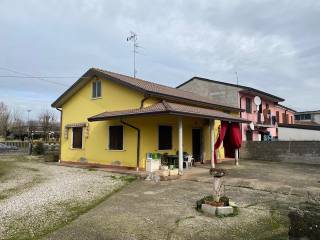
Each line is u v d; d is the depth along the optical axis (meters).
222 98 25.34
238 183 11.34
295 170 15.57
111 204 8.53
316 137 25.55
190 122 17.80
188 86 27.80
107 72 17.41
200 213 7.51
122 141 15.59
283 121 33.16
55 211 7.89
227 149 21.33
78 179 12.75
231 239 5.84
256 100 25.39
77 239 5.91
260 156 21.42
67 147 19.41
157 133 15.30
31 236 6.14
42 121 61.88
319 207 5.46
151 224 6.73
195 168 15.61
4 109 65.12
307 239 4.87
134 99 15.28
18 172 15.46
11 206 8.38
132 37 22.23
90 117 16.36
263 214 7.38
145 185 11.28
